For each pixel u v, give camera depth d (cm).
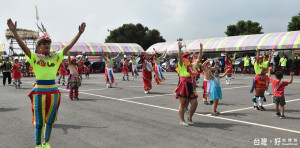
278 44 2700
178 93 633
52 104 432
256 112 798
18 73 1540
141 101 1009
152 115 757
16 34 397
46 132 445
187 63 627
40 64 425
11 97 1135
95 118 720
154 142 515
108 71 1509
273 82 732
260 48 2856
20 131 597
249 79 2078
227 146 489
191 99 635
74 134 571
